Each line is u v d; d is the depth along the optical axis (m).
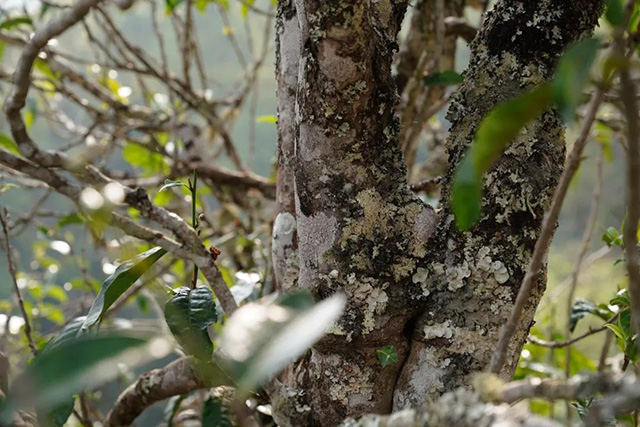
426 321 0.79
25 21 1.60
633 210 0.48
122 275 0.80
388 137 0.78
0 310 1.96
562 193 0.55
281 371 0.92
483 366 0.77
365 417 0.62
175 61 3.81
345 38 0.69
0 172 1.43
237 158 1.92
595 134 1.62
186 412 1.37
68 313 2.11
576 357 1.45
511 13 0.80
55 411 0.77
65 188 0.78
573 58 0.44
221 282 0.81
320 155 0.77
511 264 0.77
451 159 0.82
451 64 1.61
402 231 0.79
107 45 1.97
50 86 1.99
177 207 1.84
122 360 0.49
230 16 3.82
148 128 1.81
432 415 0.57
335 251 0.78
